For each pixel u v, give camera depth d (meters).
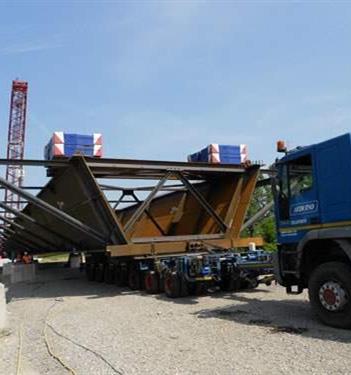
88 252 20.31
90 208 16.80
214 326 8.80
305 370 5.72
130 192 21.36
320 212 8.74
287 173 9.63
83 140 17.16
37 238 26.73
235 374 5.73
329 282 8.35
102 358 6.81
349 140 8.27
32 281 23.64
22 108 84.62
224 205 18.64
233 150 19.41
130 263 17.06
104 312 11.41
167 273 13.96
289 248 9.69
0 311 9.54
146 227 23.67
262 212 19.22
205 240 17.08
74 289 18.12
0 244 39.41
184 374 5.84
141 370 6.11
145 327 9.09
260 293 13.50
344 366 5.79
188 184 17.41
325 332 7.82
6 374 6.32
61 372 6.27
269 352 6.66
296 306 10.75
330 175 8.58
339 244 8.24
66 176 16.98
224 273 14.20
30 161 15.80
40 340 8.41
